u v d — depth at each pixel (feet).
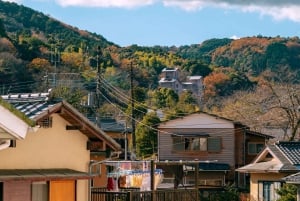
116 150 65.36
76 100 167.53
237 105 216.33
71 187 61.98
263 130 209.97
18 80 213.87
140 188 86.79
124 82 273.95
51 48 254.88
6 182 50.55
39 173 55.21
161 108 234.79
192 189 87.45
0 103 38.11
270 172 127.85
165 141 178.19
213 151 176.76
